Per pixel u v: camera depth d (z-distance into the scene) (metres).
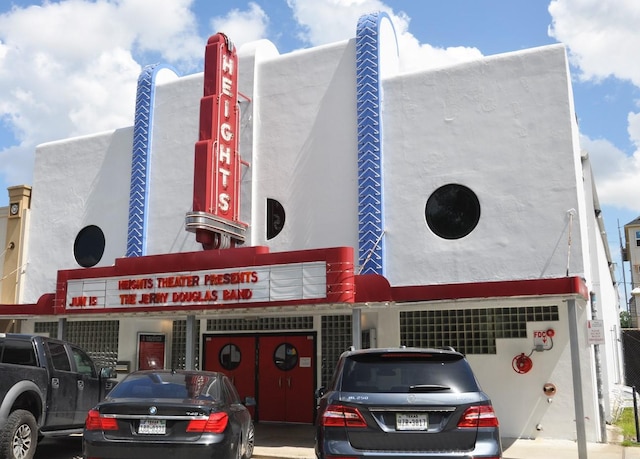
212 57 15.08
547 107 13.62
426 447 6.04
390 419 6.14
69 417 10.52
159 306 13.55
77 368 11.01
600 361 15.16
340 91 15.55
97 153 18.53
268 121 16.16
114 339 17.48
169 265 13.59
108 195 18.09
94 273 14.49
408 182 14.55
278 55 17.31
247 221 15.74
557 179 13.30
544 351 13.19
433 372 6.55
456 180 14.11
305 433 13.80
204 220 13.87
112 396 8.09
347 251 11.88
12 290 18.89
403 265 14.27
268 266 12.52
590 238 17.33
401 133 14.82
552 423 12.93
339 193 15.12
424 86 14.78
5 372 8.99
